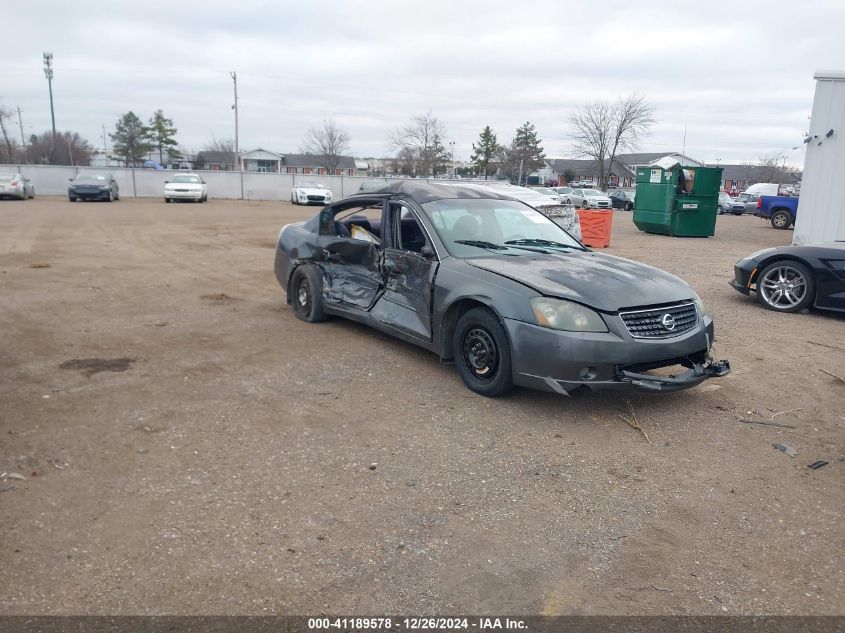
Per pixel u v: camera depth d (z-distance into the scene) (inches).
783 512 139.5
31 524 127.1
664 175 792.9
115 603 105.9
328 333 275.9
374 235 262.4
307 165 3486.7
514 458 161.5
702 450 168.6
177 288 378.3
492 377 197.9
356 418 183.5
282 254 307.6
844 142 547.2
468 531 129.5
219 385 208.1
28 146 3144.7
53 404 187.9
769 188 1686.8
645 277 202.8
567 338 177.5
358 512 135.0
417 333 225.5
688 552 124.7
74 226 750.5
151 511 132.8
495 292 192.7
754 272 344.8
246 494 140.6
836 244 326.3
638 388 179.8
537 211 262.2
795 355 256.7
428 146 2496.3
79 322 287.4
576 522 134.0
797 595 112.9
